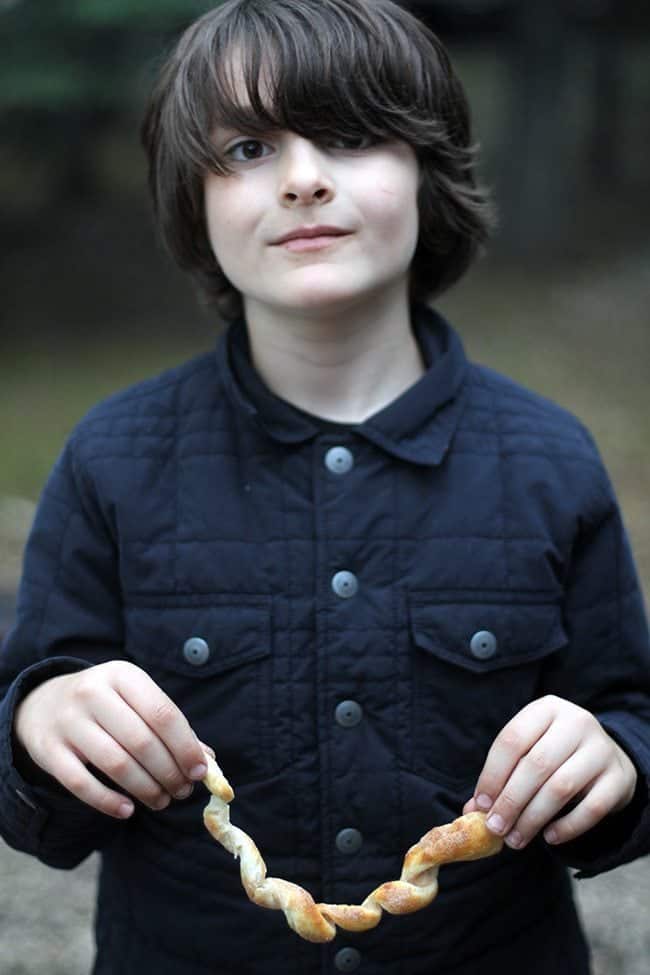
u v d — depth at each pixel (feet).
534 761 4.91
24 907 9.69
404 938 5.66
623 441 24.39
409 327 6.28
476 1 42.16
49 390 29.78
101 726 4.91
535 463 5.99
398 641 5.66
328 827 5.55
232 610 5.67
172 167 6.08
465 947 5.78
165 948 5.85
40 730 5.10
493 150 49.19
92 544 5.91
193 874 5.74
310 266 5.48
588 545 6.06
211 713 5.64
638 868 10.16
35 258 41.60
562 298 36.96
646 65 56.29
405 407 5.89
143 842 5.90
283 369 6.01
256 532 5.77
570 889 6.41
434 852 4.85
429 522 5.81
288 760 5.58
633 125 56.03
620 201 47.65
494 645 5.69
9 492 21.72
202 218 6.18
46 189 46.11
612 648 6.03
